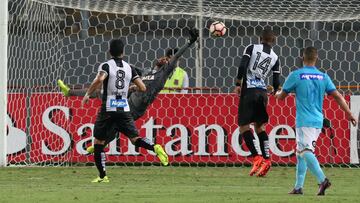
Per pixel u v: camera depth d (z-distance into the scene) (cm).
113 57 3575
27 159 4650
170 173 4109
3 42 4422
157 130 4591
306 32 5219
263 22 5278
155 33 5328
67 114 4634
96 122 3581
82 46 5228
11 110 4662
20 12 4962
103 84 3556
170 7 4947
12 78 4925
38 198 2739
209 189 3209
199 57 4769
